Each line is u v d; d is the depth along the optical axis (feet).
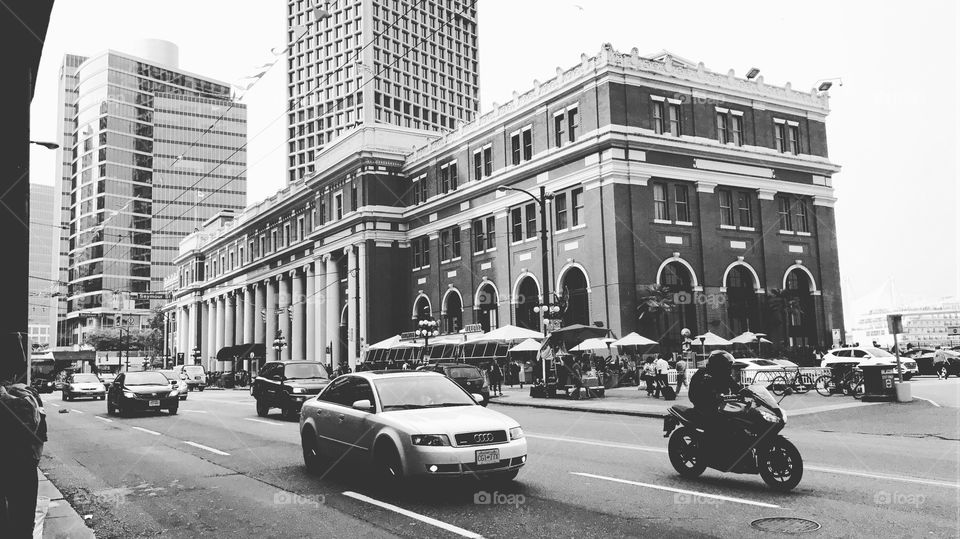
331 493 29.43
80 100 322.75
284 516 25.54
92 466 40.24
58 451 47.47
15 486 19.21
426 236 171.53
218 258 294.46
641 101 124.16
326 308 191.83
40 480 35.53
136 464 40.34
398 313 175.11
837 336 135.03
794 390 82.89
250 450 44.62
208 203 327.47
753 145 137.08
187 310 329.11
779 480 28.27
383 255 175.01
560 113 131.34
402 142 184.96
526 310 139.03
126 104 311.88
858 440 44.11
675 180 126.62
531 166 135.44
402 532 22.68
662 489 28.48
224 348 228.84
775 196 139.13
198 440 51.37
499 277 143.84
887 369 67.67
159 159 318.45
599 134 120.47
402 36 379.35
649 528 22.22
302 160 383.04
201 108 329.31
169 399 77.82
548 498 27.04
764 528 21.89
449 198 159.33
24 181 31.58
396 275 176.45
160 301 372.79
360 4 368.27
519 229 141.18
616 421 61.36
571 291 128.26
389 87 368.07
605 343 107.76
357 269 171.22
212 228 312.09
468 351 146.92
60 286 346.54
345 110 367.04
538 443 44.45
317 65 383.65
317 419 35.01
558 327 98.12
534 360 129.70
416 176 175.94
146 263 360.28
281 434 54.24
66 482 34.96
